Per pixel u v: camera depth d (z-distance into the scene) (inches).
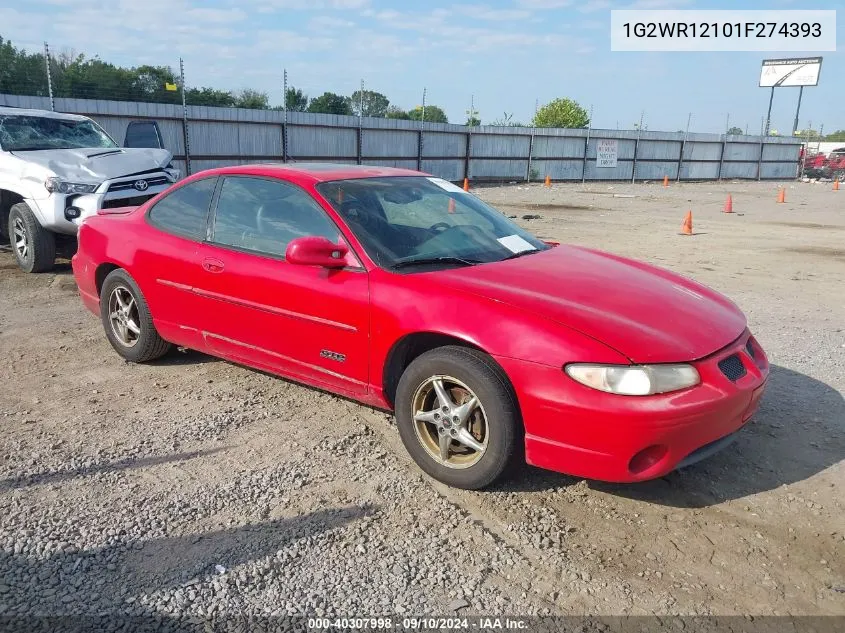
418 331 131.3
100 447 147.4
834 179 1916.8
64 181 307.1
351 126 1114.7
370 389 144.3
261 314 159.6
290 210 159.5
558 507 127.5
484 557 112.0
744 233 585.3
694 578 108.1
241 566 108.1
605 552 114.3
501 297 128.7
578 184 1451.8
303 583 104.4
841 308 294.2
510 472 131.0
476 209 177.9
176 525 118.9
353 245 146.3
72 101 784.9
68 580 103.8
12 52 769.6
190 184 184.7
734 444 154.6
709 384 118.8
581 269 150.7
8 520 119.0
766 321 267.1
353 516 123.0
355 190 161.2
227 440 152.2
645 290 141.3
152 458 143.0
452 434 131.3
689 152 1723.7
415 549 113.6
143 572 106.0
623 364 115.0
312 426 160.2
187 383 186.1
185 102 942.4
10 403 170.6
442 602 101.0
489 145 1349.7
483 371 124.2
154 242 183.6
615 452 115.6
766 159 1916.8
